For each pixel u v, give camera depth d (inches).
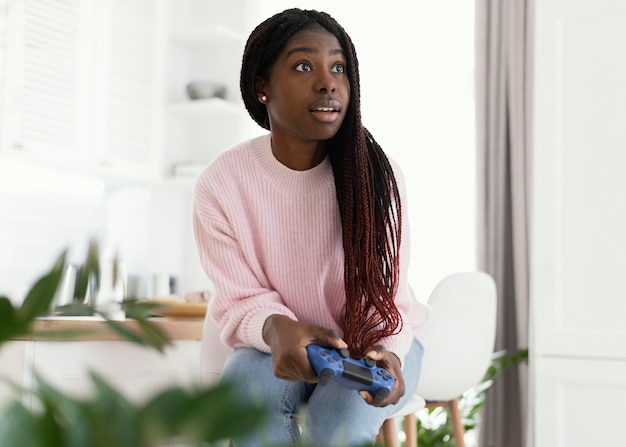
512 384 143.9
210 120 184.5
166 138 181.2
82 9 158.6
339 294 64.1
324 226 62.6
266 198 62.8
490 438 142.3
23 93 146.9
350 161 61.4
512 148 145.9
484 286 98.6
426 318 70.7
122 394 9.2
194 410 8.8
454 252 158.2
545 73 106.8
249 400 9.6
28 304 10.8
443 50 163.2
